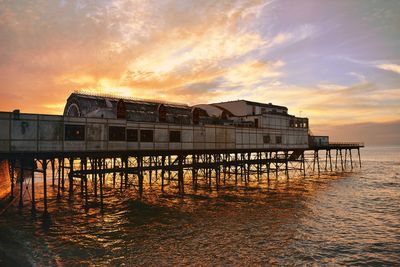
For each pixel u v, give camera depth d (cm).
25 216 2675
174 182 5050
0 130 2275
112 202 3347
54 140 2533
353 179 5962
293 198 3766
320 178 6097
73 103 3366
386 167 9144
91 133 2761
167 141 3416
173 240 2128
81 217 2700
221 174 6375
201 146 3819
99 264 1705
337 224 2628
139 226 2455
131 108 3516
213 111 5631
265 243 2105
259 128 4831
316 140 6950
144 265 1708
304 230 2423
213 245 2042
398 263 1836
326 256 1919
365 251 2017
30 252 1828
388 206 3409
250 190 4356
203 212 2941
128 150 3039
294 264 1783
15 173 4519
